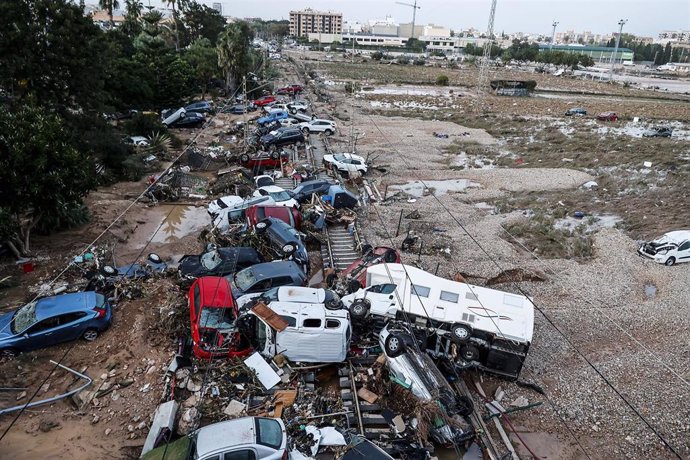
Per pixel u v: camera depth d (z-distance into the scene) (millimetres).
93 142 31156
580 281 22797
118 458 11617
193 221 27688
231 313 15312
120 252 22906
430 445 12680
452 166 41938
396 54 197375
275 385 13938
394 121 61375
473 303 16047
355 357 15719
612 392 15414
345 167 35781
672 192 36156
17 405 12820
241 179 32125
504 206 32750
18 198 19750
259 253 20594
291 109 58062
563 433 13859
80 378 13828
